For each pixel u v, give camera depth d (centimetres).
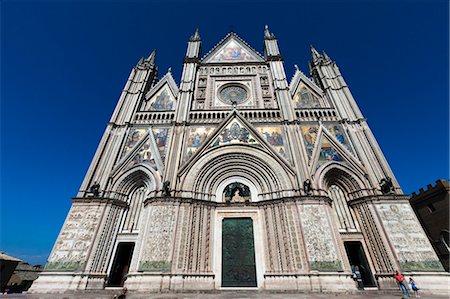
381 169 2708
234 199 2766
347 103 3353
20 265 4534
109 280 2256
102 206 2475
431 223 3547
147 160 2895
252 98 3656
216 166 2891
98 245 2283
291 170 2725
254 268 2350
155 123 3234
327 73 3822
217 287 2214
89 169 2730
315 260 2144
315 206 2412
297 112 3344
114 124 3159
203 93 3756
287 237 2322
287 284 2116
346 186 2770
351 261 2450
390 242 2231
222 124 3169
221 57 4344
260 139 3038
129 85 3659
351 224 2566
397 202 2441
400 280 1828
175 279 2073
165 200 2462
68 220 2378
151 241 2241
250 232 2548
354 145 2950
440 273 2034
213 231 2516
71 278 2069
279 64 3969
